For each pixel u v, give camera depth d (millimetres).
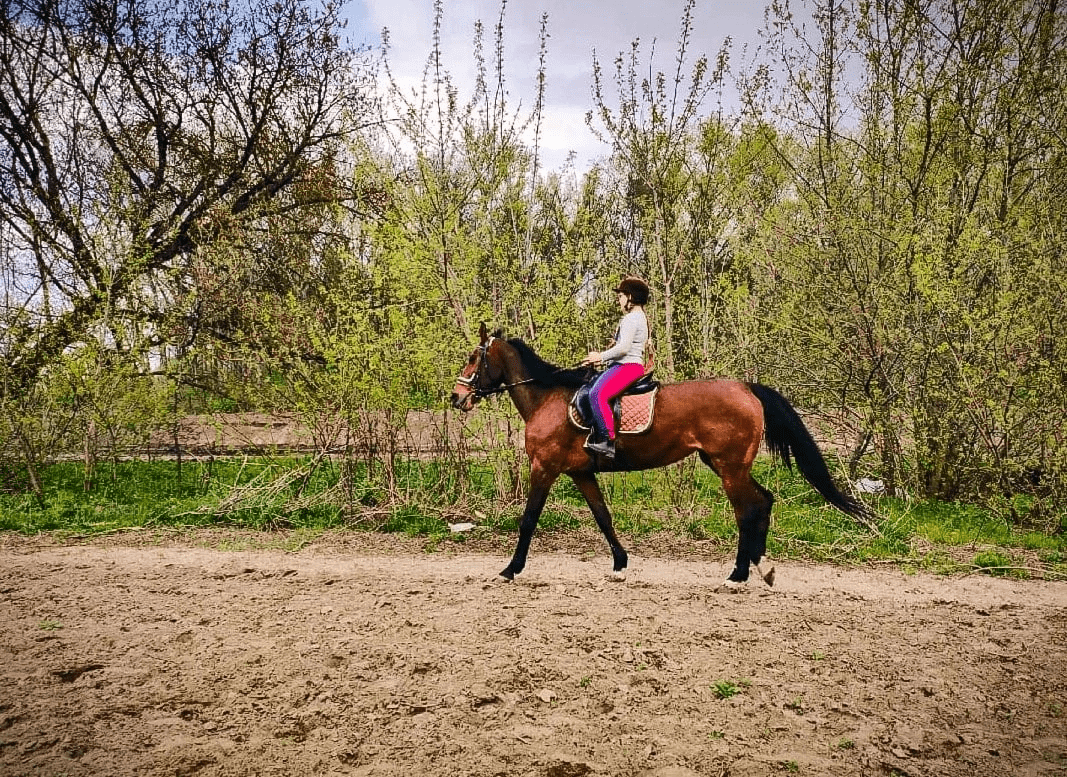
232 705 4066
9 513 9055
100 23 12688
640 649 4953
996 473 9461
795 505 9727
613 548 6828
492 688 4309
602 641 5086
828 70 10352
